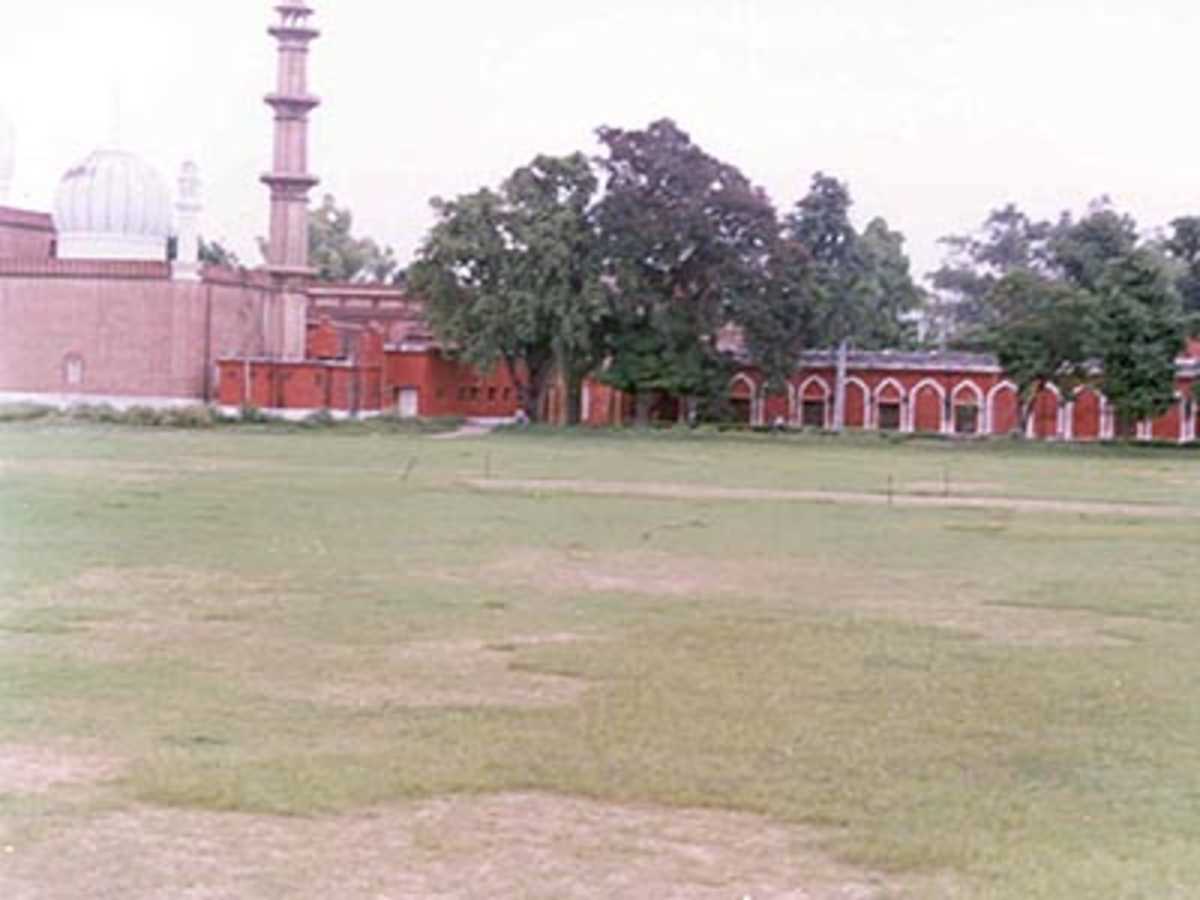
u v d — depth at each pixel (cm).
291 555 2377
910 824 1010
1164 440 7725
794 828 1002
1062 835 993
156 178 8519
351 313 9925
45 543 2453
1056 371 7538
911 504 3759
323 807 1023
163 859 916
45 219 8738
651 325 7806
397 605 1909
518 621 1816
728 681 1466
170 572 2153
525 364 8106
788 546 2723
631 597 2045
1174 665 1597
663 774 1119
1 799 1023
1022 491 4344
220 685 1400
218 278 8138
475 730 1244
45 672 1437
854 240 9394
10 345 8125
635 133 7662
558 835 980
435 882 889
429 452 5531
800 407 8794
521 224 7556
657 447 6475
